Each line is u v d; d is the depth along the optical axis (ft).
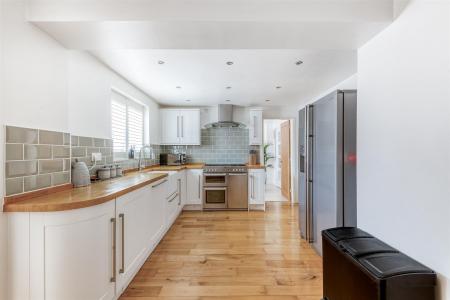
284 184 20.15
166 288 6.79
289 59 8.79
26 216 4.52
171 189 11.93
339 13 5.08
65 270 4.61
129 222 6.59
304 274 7.57
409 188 4.58
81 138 7.54
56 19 5.05
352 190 7.71
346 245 5.14
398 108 4.89
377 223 5.55
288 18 5.09
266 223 12.73
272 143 26.81
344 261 5.09
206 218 13.69
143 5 5.11
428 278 3.94
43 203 4.54
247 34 5.68
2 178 4.48
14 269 4.53
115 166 8.93
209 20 5.12
